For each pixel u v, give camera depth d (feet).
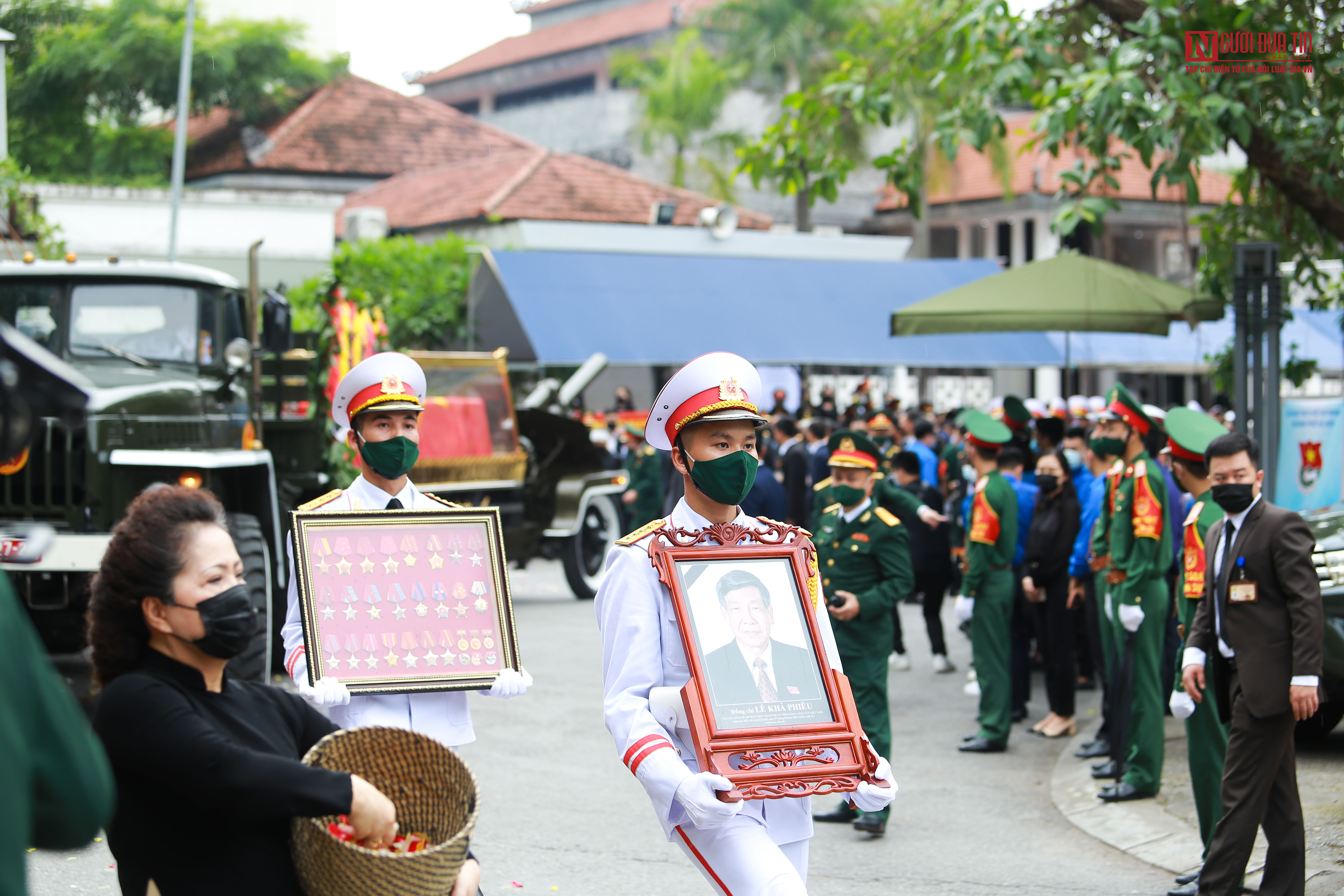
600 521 49.06
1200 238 38.06
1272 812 15.94
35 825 5.96
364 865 7.68
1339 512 26.27
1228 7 26.68
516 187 92.32
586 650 36.22
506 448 43.88
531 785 23.06
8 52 47.52
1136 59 26.12
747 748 10.24
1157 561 22.04
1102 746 25.23
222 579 8.09
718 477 11.02
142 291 29.50
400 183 104.22
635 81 128.88
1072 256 35.58
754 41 115.75
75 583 25.76
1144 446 23.29
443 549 13.62
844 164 35.37
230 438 29.60
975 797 23.06
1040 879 18.39
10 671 5.72
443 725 13.50
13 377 5.79
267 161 102.58
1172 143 26.14
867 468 21.34
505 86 179.11
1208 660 17.54
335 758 8.44
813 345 71.77
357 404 14.55
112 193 67.87
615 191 95.86
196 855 7.89
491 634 13.47
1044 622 28.84
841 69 35.45
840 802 21.88
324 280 35.09
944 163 108.06
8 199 52.44
